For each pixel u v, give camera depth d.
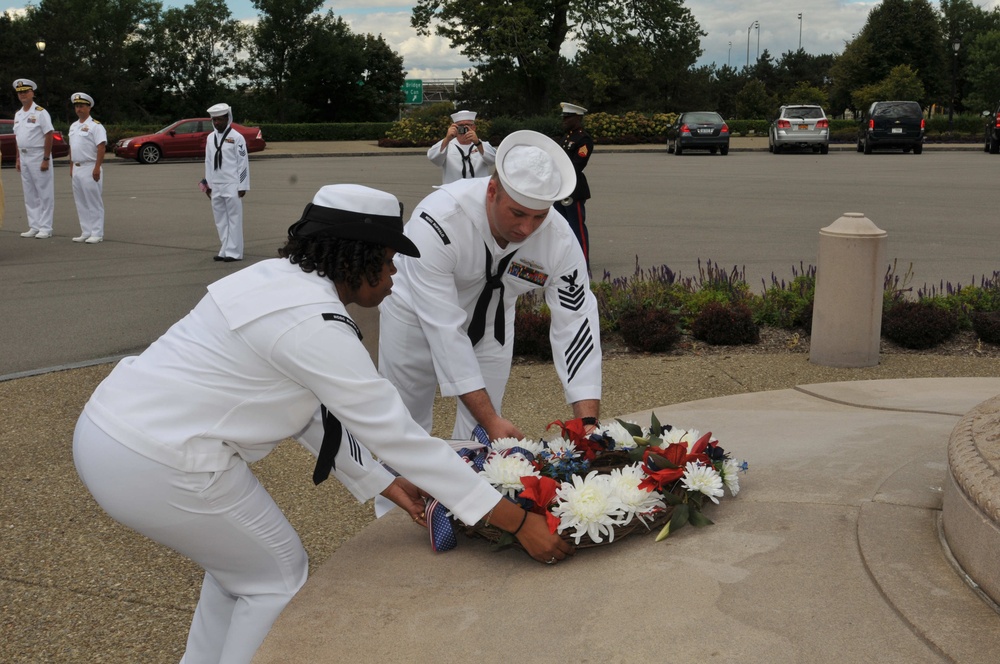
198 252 12.02
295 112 59.91
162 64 59.72
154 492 2.22
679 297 7.59
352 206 2.26
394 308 3.54
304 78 59.50
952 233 12.56
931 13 63.06
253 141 31.92
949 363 6.36
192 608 3.41
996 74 58.06
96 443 2.23
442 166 10.65
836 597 2.31
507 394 5.83
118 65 56.31
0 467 4.69
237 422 2.25
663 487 2.74
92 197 12.84
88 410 2.30
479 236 3.15
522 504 2.54
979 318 6.82
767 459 3.36
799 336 7.09
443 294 3.18
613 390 5.91
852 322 6.21
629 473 2.68
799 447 3.50
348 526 4.04
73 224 14.96
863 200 16.92
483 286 3.32
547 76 45.72
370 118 61.59
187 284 9.75
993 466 2.32
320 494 4.38
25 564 3.71
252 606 2.49
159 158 29.62
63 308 8.58
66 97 54.22
